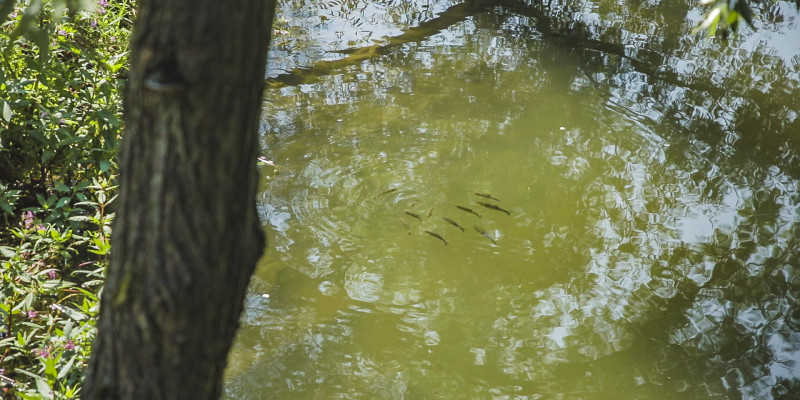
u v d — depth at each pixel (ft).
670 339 16.75
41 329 14.89
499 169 22.17
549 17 32.04
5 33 16.28
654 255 19.07
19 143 18.90
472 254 18.99
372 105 25.29
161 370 7.19
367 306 17.37
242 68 6.79
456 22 31.50
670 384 15.64
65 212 16.72
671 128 24.47
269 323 16.71
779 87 27.07
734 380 15.76
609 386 15.51
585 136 23.89
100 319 7.38
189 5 6.43
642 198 21.11
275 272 18.17
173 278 6.94
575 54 29.04
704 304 17.67
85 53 19.83
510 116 24.86
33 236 15.84
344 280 18.06
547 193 21.24
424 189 21.22
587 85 26.86
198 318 7.12
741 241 19.61
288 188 21.07
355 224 19.88
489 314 17.26
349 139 23.34
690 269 18.69
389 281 18.12
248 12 6.70
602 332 16.85
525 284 18.12
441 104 25.48
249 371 15.46
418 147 23.08
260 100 7.23
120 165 7.07
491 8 32.83
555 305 17.54
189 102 6.58
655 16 32.30
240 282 7.50
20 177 18.67
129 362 7.20
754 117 25.22
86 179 19.06
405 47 29.35
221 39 6.54
